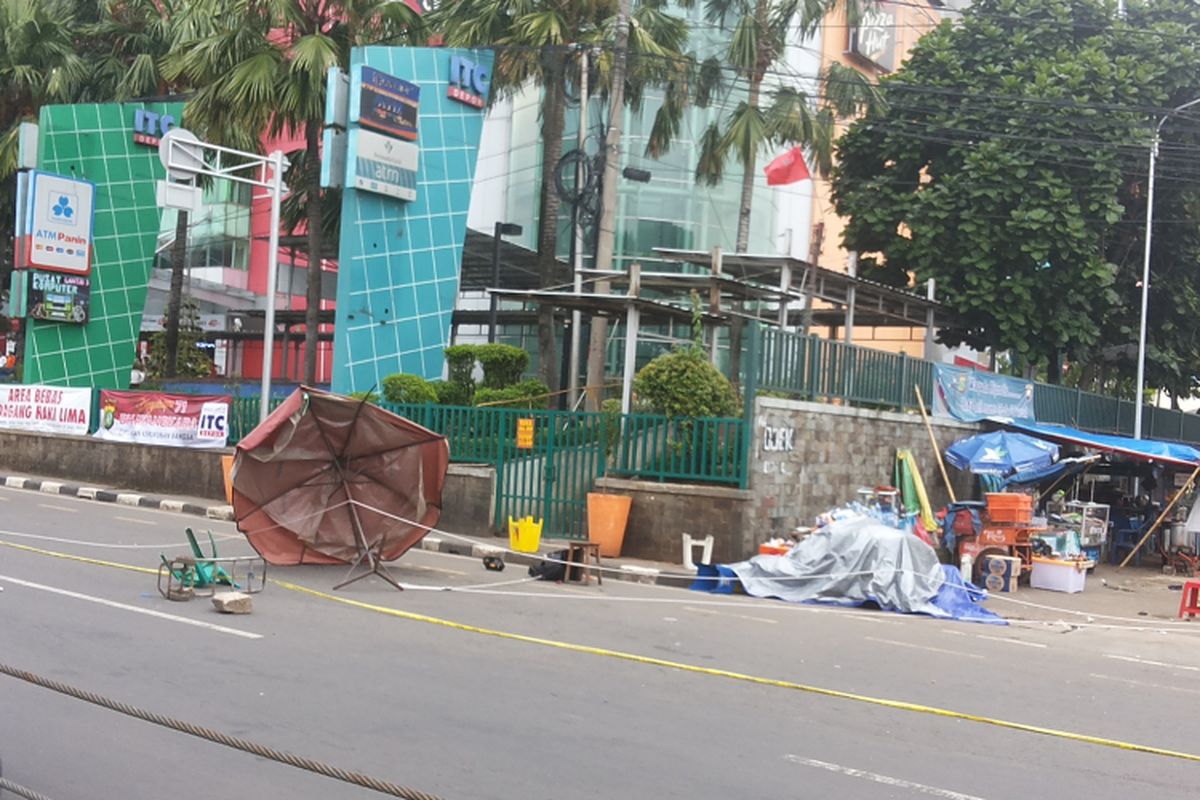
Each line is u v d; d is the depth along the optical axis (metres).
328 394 12.84
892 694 8.77
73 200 27.41
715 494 16.25
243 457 12.55
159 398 22.58
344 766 5.96
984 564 17.12
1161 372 31.27
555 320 30.62
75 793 5.35
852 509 16.50
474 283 34.31
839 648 10.81
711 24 28.86
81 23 32.06
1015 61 26.00
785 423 17.08
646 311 19.28
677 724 7.29
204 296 43.88
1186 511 24.28
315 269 25.58
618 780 5.98
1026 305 25.72
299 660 8.45
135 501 20.83
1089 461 20.73
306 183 25.97
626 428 17.52
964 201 25.61
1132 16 27.92
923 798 6.03
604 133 26.12
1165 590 18.95
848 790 6.09
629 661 9.34
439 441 13.63
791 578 14.55
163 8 31.72
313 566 13.54
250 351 45.28
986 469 19.80
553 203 25.11
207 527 17.50
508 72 25.41
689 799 5.73
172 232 43.03
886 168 27.78
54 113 27.61
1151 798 6.32
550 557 14.78
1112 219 24.75
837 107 26.34
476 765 6.11
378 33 25.27
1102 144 24.84
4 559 12.41
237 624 9.68
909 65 27.16
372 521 13.70
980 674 9.95
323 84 24.16
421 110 23.38
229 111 24.52
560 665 8.96
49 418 24.56
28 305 26.83
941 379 22.20
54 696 7.03
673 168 32.12
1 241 33.81
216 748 6.21
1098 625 14.23
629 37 23.78
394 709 7.18
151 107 29.09
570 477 17.89
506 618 11.15
